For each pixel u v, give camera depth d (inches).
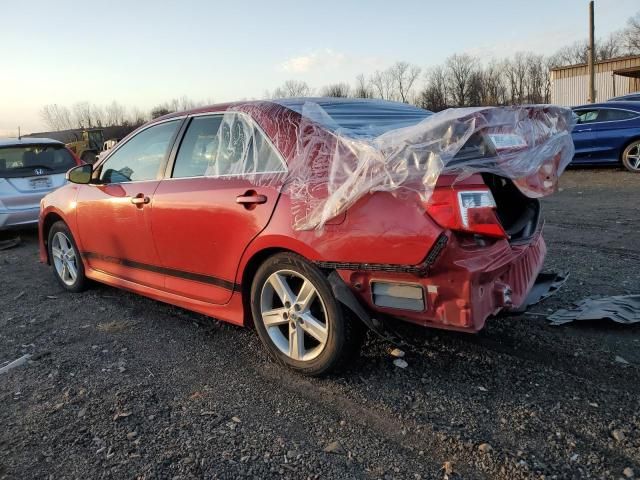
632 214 280.4
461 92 2568.9
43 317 177.5
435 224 98.9
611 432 98.3
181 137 152.9
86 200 182.4
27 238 328.2
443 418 105.8
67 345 152.4
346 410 110.9
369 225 105.3
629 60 1250.0
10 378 132.8
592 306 150.3
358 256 107.7
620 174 434.6
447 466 92.2
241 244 128.3
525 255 120.5
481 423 103.3
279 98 143.9
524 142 114.7
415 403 111.6
